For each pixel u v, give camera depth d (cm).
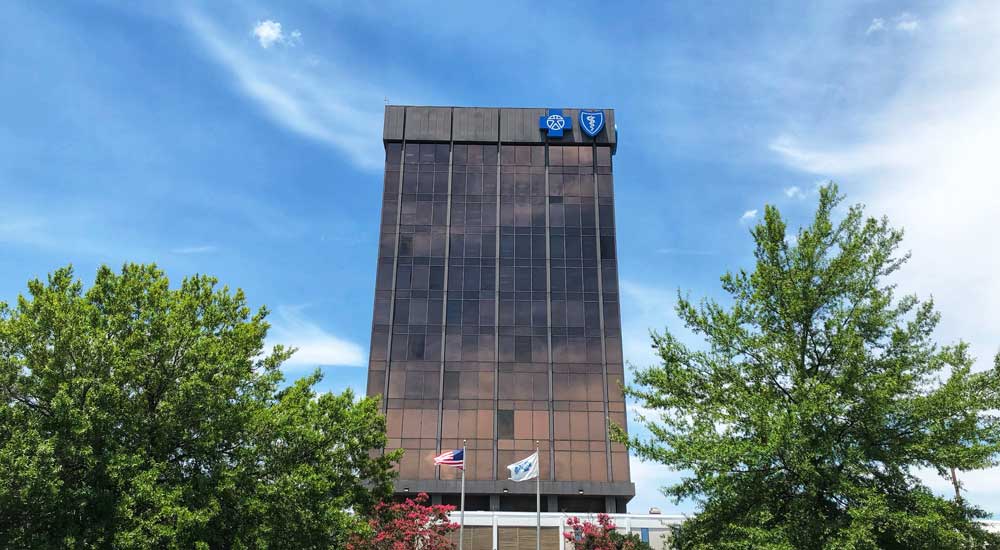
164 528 2277
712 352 2436
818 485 2070
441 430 6450
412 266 7081
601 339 6844
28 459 2119
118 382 2508
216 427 2588
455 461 4412
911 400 2083
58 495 2209
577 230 7281
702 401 2389
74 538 2175
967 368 2106
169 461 2589
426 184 7431
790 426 2048
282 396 3297
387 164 7506
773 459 2123
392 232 7212
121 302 2755
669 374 2452
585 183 7488
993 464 1983
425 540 3984
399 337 6800
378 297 6956
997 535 2052
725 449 2114
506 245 7194
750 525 2123
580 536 4075
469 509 6272
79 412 2272
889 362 2173
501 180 7469
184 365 2666
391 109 7719
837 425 2144
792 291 2291
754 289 2456
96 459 2267
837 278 2292
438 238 7200
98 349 2469
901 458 2062
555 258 7150
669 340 2498
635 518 5259
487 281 7044
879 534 2041
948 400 2008
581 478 6300
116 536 2198
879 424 2102
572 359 6762
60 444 2239
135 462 2302
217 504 2452
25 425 2291
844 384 2128
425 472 6278
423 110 7725
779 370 2312
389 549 3753
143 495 2291
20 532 2206
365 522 3102
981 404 2011
